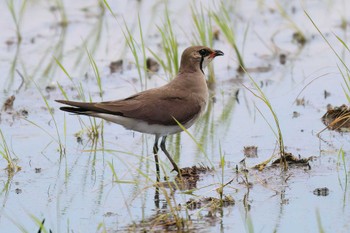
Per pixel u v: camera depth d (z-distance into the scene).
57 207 11.01
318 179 11.84
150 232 10.09
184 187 11.73
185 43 19.39
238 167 12.47
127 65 18.27
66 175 12.33
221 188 11.19
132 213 10.77
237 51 17.86
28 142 13.88
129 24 20.86
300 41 19.44
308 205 10.82
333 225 10.09
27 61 18.66
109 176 12.28
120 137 14.23
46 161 12.97
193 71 13.13
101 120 14.52
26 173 12.44
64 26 21.20
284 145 13.41
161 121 12.50
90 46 19.59
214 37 19.91
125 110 12.34
